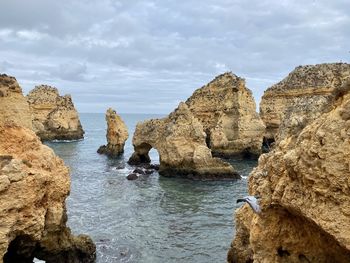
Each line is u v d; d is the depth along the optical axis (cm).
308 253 1424
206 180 5297
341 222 1138
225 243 2820
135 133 6644
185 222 3347
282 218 1440
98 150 8375
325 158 1162
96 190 4659
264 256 1494
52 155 2228
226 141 7519
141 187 4862
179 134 5578
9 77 2267
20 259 2011
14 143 2072
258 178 1578
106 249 2692
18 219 1789
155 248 2727
